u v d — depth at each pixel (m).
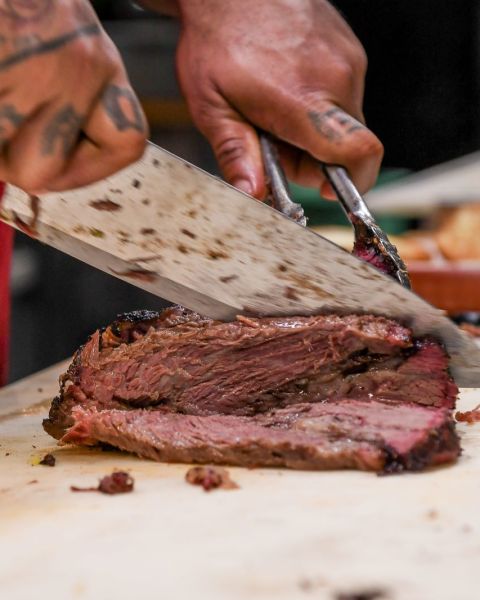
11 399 0.63
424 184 1.12
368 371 0.49
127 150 0.38
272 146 0.62
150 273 0.50
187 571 0.36
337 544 0.37
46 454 0.49
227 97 0.64
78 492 0.43
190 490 0.43
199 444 0.46
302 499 0.42
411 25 1.10
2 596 0.35
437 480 0.44
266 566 0.36
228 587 0.35
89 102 0.37
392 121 1.15
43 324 1.09
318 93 0.62
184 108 1.00
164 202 0.48
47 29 0.36
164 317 0.52
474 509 0.40
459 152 1.16
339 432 0.46
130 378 0.51
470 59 1.10
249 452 0.46
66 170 0.38
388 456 0.44
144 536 0.38
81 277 1.07
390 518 0.40
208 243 0.49
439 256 1.09
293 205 0.56
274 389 0.50
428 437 0.45
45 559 0.37
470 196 1.09
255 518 0.40
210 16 0.66
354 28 1.11
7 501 0.42
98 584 0.35
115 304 1.08
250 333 0.50
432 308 0.49
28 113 0.37
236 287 0.50
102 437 0.48
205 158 1.12
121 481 0.43
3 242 0.71
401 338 0.48
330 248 0.48
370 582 0.35
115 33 0.96
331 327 0.49
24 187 0.39
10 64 0.36
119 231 0.48
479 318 0.90
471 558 0.36
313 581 0.35
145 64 0.95
